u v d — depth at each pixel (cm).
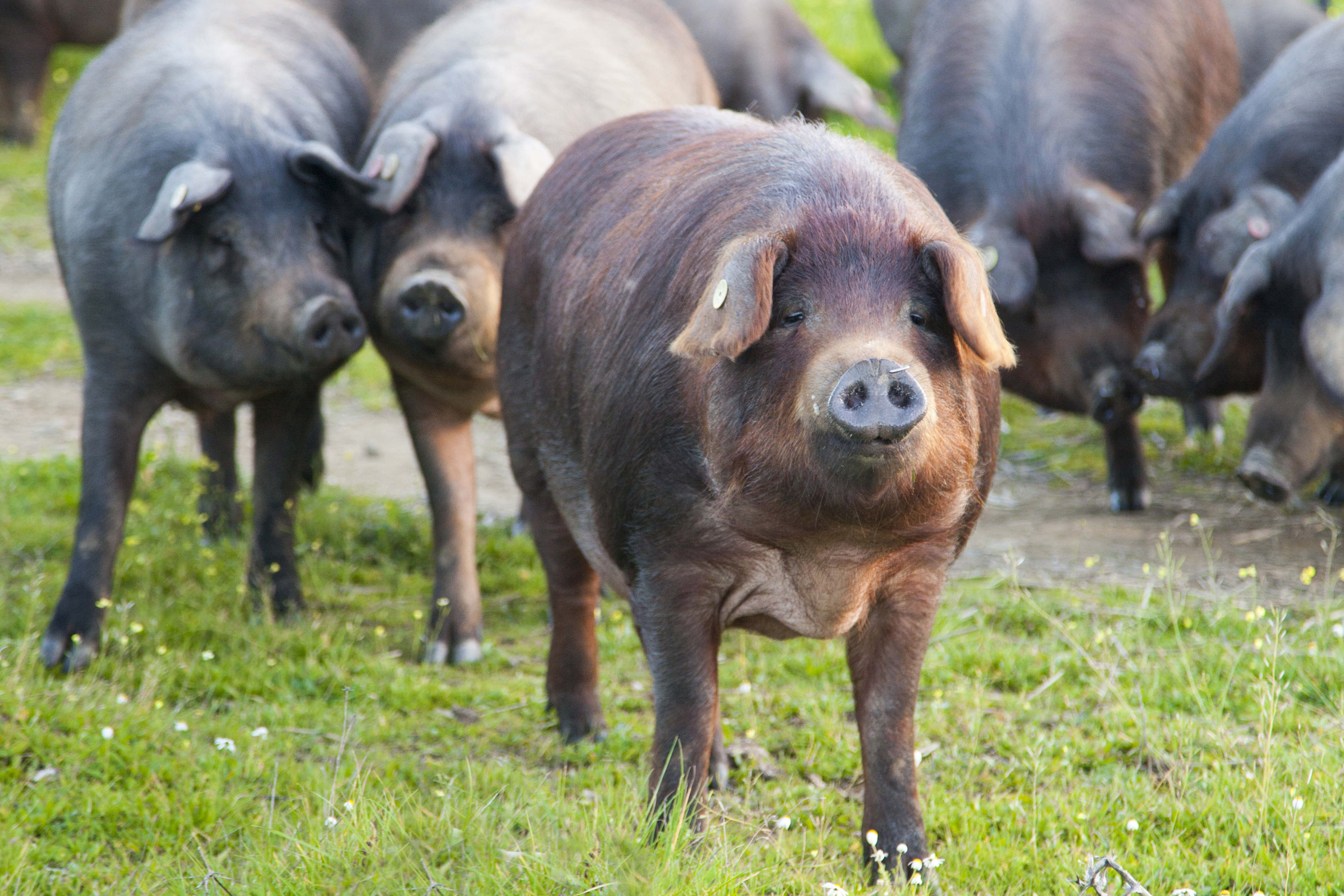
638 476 1295
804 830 1484
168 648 2045
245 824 1483
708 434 1185
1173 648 1986
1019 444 3159
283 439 2216
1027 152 2584
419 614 2152
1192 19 2988
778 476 1112
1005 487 2886
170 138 2056
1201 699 1753
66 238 2152
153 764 1603
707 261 1248
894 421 1002
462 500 2141
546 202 1694
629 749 1725
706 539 1270
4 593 2192
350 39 3142
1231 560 2395
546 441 1608
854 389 1018
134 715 1723
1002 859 1391
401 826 1360
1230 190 2539
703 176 1366
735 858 1326
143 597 2184
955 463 1135
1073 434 3212
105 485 2061
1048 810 1505
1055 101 2650
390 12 3128
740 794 1611
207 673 1928
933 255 1120
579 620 1791
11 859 1387
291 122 2159
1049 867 1365
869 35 7081
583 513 1554
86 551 2031
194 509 2688
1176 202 2556
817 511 1110
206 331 2016
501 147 2009
